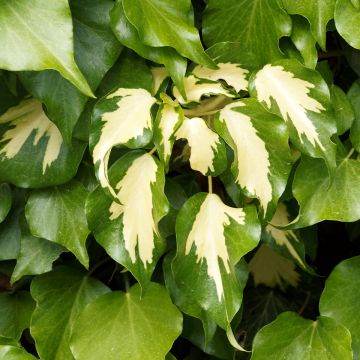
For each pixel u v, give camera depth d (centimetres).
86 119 60
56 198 62
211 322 62
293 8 60
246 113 59
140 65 61
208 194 60
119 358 60
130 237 58
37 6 55
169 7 59
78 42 59
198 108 62
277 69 61
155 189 58
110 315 62
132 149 60
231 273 58
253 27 62
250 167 59
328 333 62
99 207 58
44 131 62
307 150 59
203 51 58
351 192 61
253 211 59
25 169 62
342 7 60
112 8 58
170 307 62
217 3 62
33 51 54
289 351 62
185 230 59
